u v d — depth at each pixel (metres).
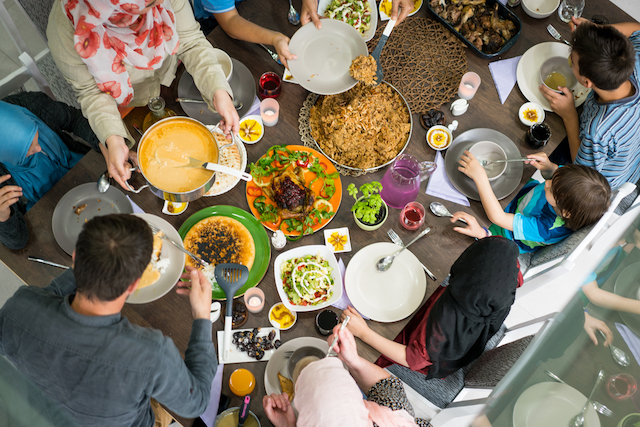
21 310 1.23
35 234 1.84
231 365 1.67
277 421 1.47
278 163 1.95
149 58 1.78
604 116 2.03
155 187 1.55
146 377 1.19
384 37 2.06
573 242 1.93
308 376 1.30
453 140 2.09
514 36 2.20
